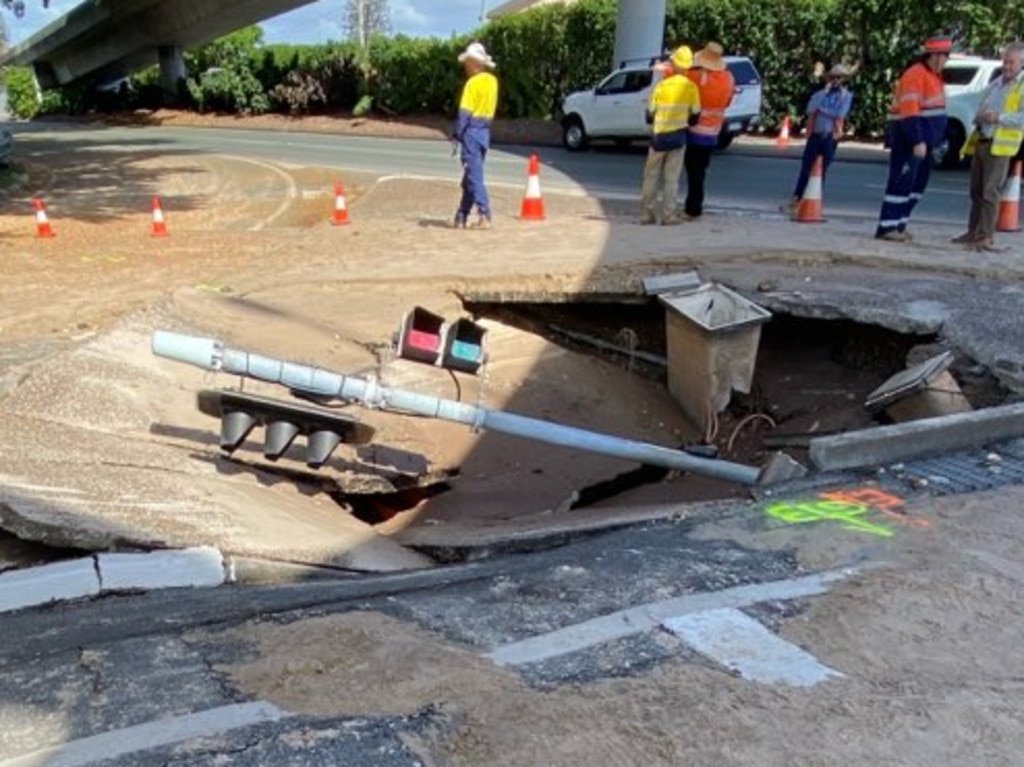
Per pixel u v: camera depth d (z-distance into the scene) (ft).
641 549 13.29
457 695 9.10
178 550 13.16
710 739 8.52
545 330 30.55
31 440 16.83
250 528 14.57
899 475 15.84
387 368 24.62
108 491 14.96
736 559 12.72
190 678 9.40
